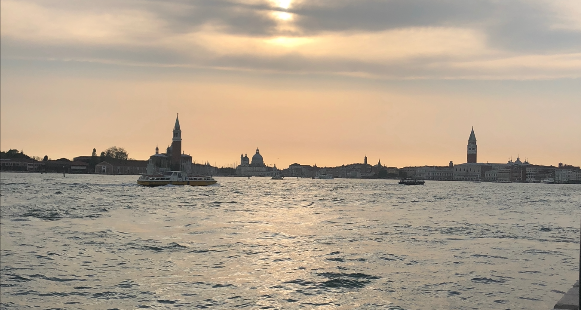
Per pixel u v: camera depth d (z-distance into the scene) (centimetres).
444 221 9312
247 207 12625
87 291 4219
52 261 5228
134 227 7994
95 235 7019
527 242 6569
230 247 6112
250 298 4066
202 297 4088
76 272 4794
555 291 4191
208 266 5078
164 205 12788
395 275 4716
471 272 4809
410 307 3834
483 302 3925
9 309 3806
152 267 5012
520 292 4166
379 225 8562
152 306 3875
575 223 9031
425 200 16612
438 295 4106
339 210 11956
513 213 11300
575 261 5297
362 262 5269
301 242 6544
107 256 5506
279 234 7306
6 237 6744
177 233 7312
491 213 11262
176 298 4062
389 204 14362
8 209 11050
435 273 4784
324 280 4556
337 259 5422
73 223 8494
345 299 4031
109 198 15275
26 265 5041
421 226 8412
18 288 4284
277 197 17812
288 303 3950
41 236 6888
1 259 5288
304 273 4806
